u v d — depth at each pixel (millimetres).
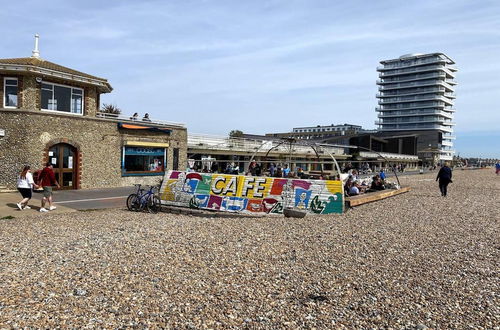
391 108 150500
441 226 11523
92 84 21062
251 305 5238
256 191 13797
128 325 4551
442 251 8422
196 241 8930
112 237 9195
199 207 14039
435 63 143250
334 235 9875
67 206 14406
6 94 18469
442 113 140625
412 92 147500
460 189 26781
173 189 14461
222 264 7105
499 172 58688
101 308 5012
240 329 4539
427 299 5578
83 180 20609
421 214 13898
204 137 33375
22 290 5578
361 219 12477
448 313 5098
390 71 155875
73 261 7105
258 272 6680
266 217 12961
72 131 19938
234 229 10531
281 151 40625
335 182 13680
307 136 133500
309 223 11656
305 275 6562
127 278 6219
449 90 153000
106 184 21734
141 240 8930
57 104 19891
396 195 20953
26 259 7164
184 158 27297
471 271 6969
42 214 12477
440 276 6641
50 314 4785
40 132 18578
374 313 5051
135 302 5242
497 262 7617
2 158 18172
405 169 73688
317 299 5504
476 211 15203
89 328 4438
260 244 8750
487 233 10586
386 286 6086
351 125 146875
